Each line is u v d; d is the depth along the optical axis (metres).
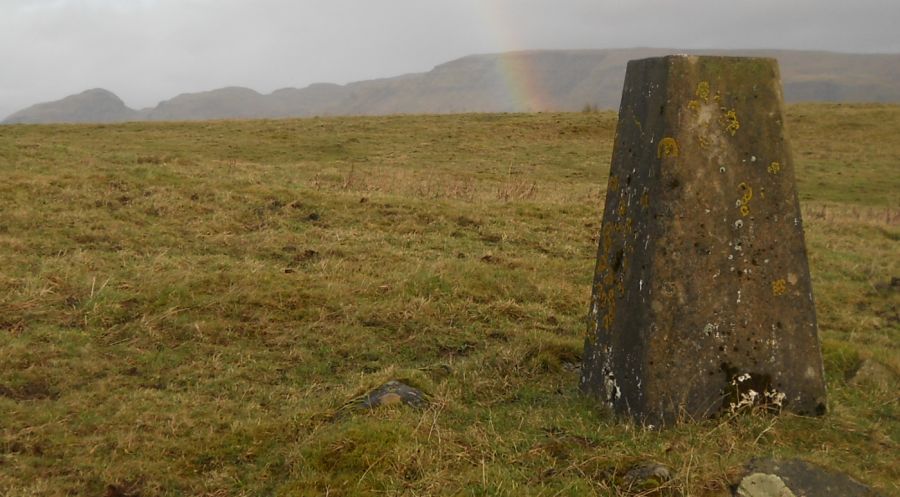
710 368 5.23
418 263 9.94
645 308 5.23
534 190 17.67
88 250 9.71
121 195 11.99
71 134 30.86
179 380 6.66
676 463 4.49
